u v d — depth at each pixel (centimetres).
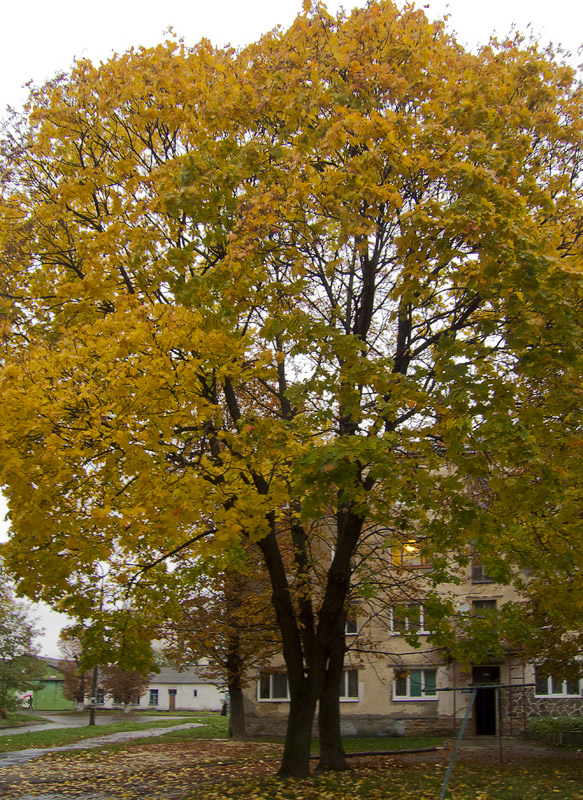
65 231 1129
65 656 5541
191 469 926
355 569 1395
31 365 870
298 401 913
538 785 1137
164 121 1073
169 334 865
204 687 5931
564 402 879
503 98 1083
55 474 867
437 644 1291
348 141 1016
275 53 1092
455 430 845
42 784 1304
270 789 1063
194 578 1271
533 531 1033
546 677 1658
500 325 959
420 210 900
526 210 962
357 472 891
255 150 961
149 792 1165
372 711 2323
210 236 927
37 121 1124
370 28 1038
